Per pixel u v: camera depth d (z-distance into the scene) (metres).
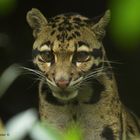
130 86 20.02
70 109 10.34
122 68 19.66
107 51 18.89
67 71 9.05
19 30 19.66
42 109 10.59
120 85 19.95
